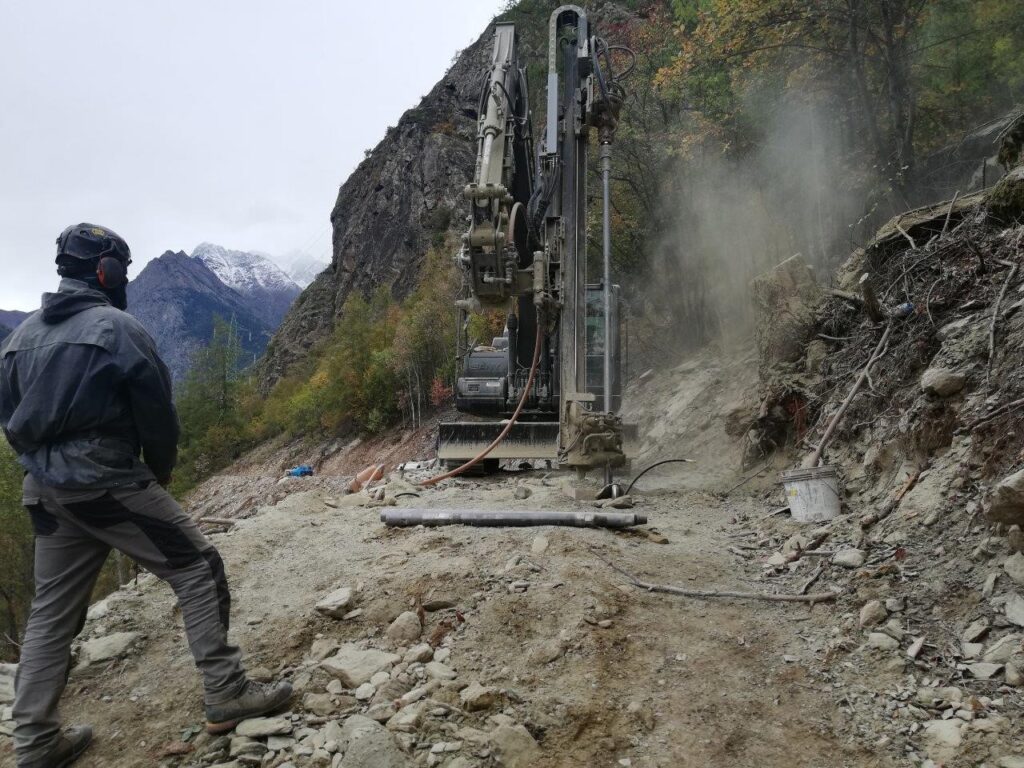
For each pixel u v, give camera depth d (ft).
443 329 99.30
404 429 97.86
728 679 9.96
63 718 9.98
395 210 189.16
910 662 9.58
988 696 8.68
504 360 33.78
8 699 10.75
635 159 48.11
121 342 8.66
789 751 8.54
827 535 14.21
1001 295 14.80
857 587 11.57
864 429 18.11
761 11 35.32
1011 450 11.78
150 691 10.38
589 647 10.59
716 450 28.02
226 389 171.94
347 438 111.24
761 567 13.87
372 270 186.09
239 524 18.12
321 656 11.02
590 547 14.30
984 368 14.03
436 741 8.74
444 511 16.81
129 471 8.71
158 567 9.04
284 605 12.81
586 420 21.11
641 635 11.01
